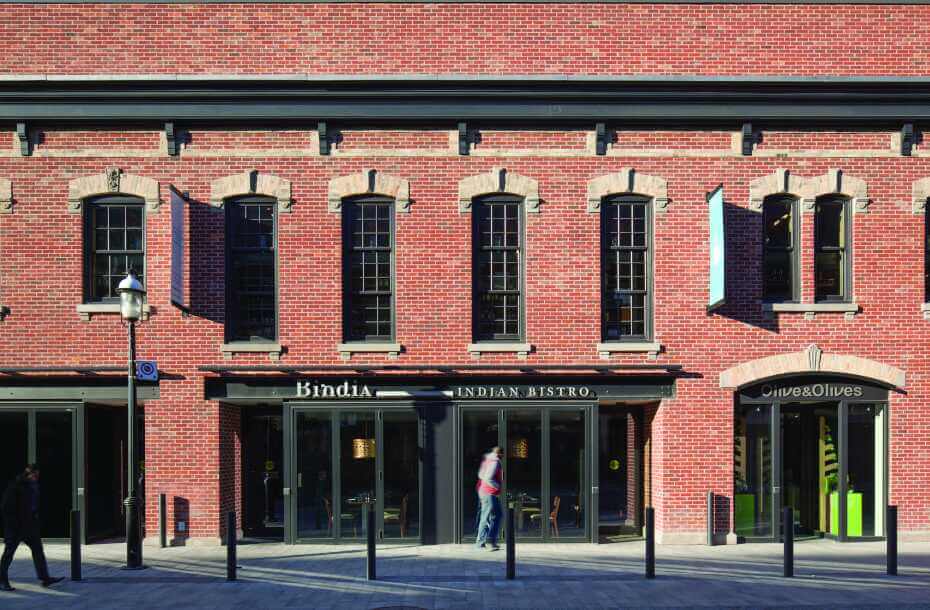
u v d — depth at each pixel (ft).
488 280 45.93
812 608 30.45
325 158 45.55
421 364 44.93
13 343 44.65
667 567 38.11
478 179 45.52
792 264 46.32
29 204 44.96
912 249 46.14
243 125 45.34
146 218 45.39
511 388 45.50
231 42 45.65
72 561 35.94
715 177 45.91
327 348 45.11
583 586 34.09
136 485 38.99
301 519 45.27
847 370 45.42
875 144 46.32
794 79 44.91
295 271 45.19
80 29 45.37
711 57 46.19
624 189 45.60
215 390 45.16
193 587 34.32
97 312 44.78
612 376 45.50
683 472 45.14
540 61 46.01
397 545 44.70
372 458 45.39
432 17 46.01
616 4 46.21
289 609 30.42
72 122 44.98
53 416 45.14
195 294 45.11
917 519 45.68
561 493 45.52
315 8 45.83
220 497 45.16
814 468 48.03
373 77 44.37
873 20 46.57
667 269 45.57
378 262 45.85
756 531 45.91
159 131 45.47
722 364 45.44
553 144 45.85
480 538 43.27
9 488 34.42
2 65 45.21
